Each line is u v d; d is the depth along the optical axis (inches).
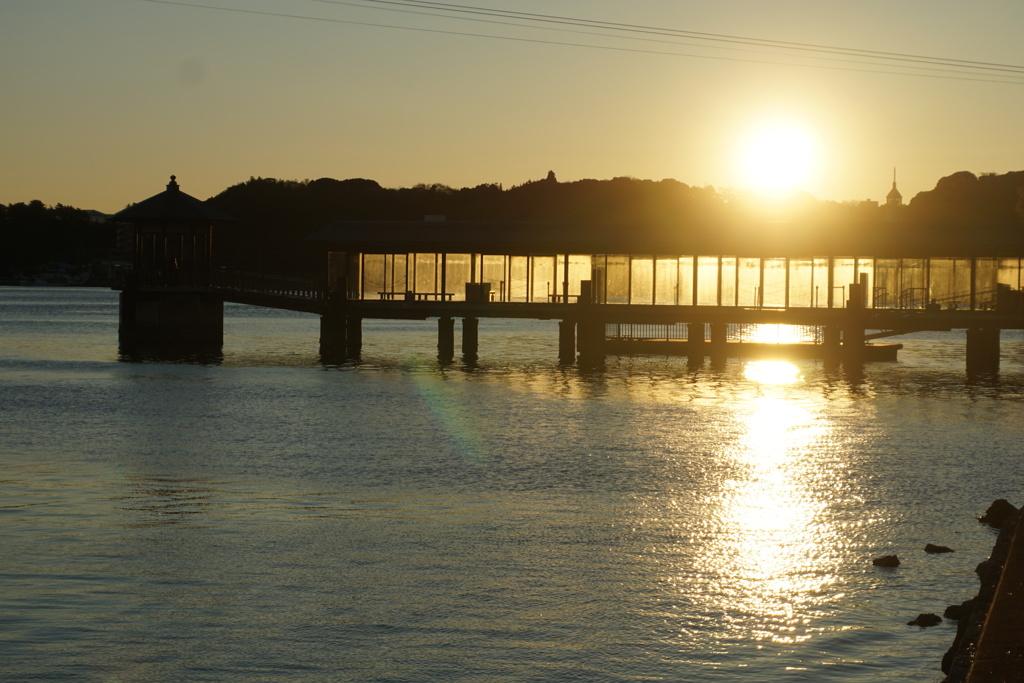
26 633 828.0
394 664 776.9
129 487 1334.9
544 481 1411.2
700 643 819.4
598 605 900.6
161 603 895.1
